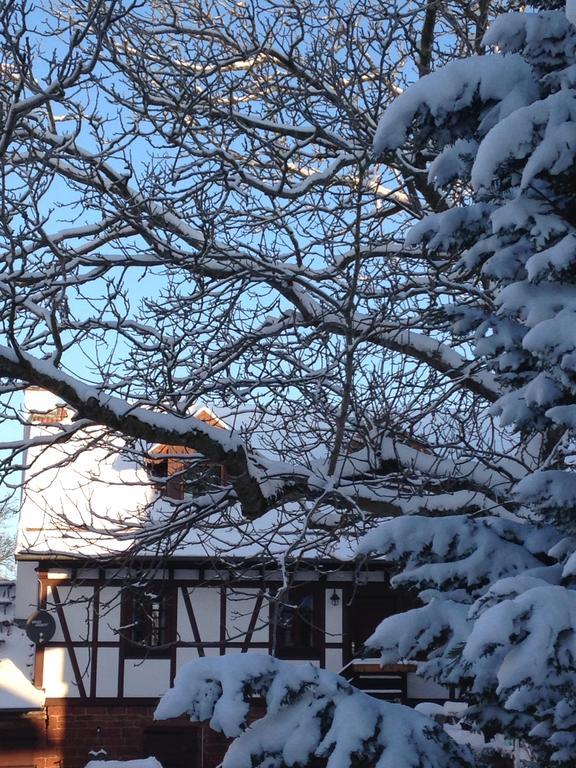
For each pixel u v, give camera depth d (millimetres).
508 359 4734
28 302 6559
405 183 7820
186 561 18672
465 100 4457
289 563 8109
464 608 4273
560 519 4141
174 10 8188
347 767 3947
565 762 3859
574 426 4031
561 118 4078
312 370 7820
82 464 20656
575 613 3322
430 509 7344
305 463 8508
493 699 4055
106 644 19219
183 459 8406
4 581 23938
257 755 4133
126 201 7406
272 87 8781
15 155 7660
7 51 7066
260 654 4285
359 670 19109
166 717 4020
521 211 4273
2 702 18578
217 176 7590
